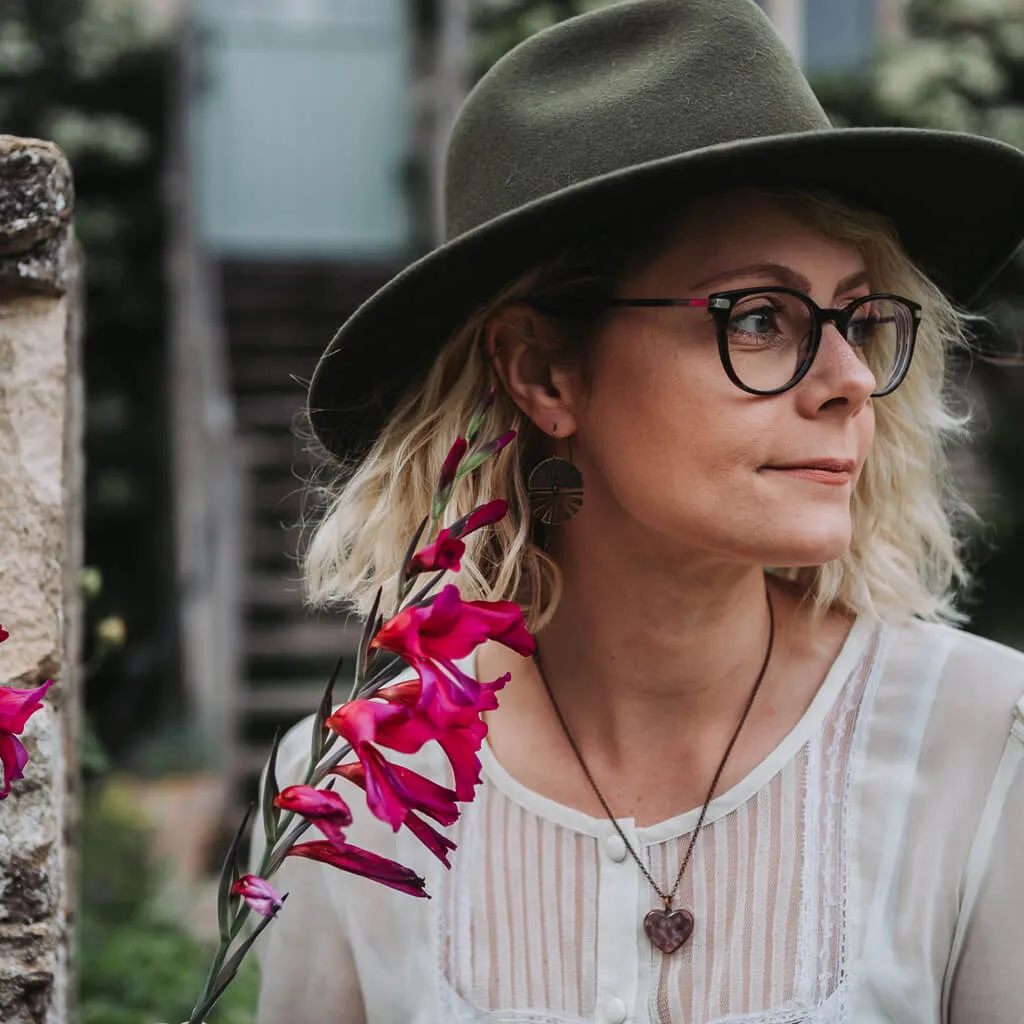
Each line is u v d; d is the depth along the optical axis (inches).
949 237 51.2
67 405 52.9
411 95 352.2
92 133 308.5
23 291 47.8
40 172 46.0
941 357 52.9
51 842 47.0
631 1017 46.3
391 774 34.2
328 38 351.3
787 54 46.6
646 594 47.9
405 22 352.8
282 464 297.9
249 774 252.7
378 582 51.1
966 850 45.0
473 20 301.3
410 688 35.8
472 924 49.4
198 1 345.1
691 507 44.0
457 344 49.7
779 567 50.9
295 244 351.3
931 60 288.7
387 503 51.1
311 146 351.6
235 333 323.6
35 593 47.5
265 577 282.0
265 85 350.6
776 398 43.3
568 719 50.8
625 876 47.8
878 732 47.3
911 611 51.6
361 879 52.0
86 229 314.5
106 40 311.7
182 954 126.3
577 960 47.6
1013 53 296.8
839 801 46.7
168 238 313.0
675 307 44.1
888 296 44.7
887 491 51.3
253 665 281.4
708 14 45.2
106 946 126.7
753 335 43.9
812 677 49.1
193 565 268.1
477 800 50.7
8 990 45.9
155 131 324.2
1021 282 239.5
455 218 49.8
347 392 51.3
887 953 44.7
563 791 50.0
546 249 46.1
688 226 44.1
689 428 43.9
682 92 44.6
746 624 48.5
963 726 46.3
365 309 46.6
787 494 43.3
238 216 349.7
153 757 232.2
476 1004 48.6
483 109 48.3
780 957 45.4
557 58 47.4
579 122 45.6
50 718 47.4
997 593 273.3
